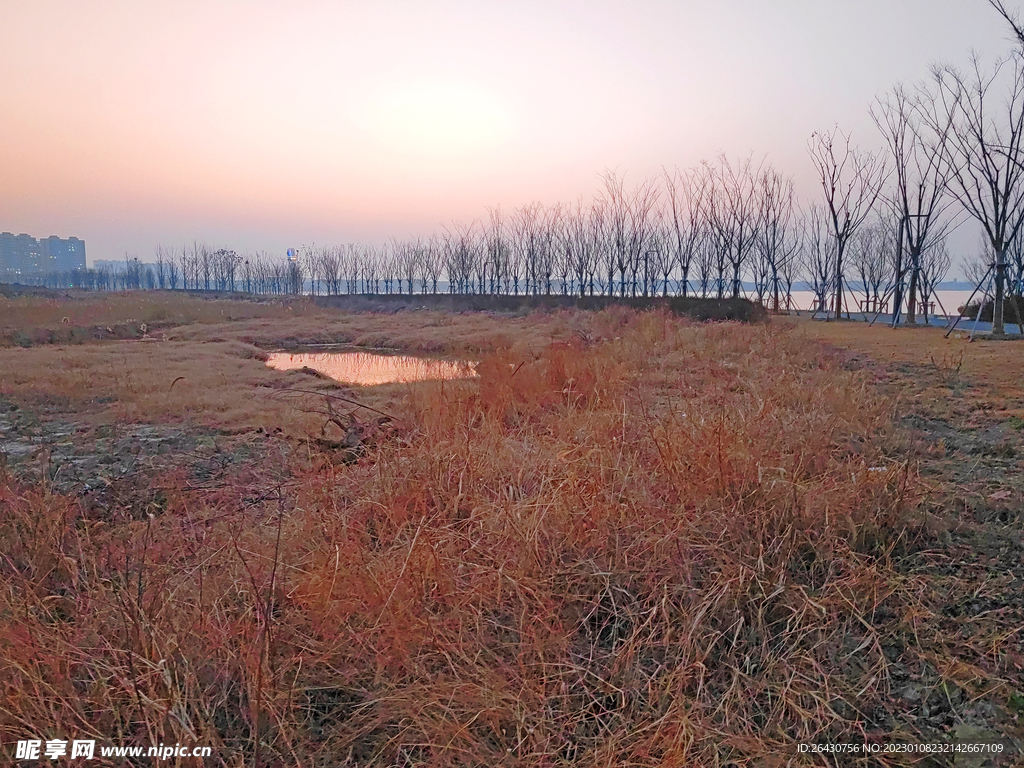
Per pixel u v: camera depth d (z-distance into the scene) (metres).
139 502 3.53
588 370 6.19
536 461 3.47
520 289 36.00
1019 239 12.77
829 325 15.12
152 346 13.84
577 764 1.73
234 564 2.52
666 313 15.66
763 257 23.64
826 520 2.63
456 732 1.76
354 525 2.89
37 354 11.39
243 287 52.03
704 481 2.95
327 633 2.16
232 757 1.71
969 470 3.61
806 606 2.20
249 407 6.46
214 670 2.01
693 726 1.77
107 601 2.21
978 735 1.76
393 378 9.81
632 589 2.44
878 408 4.64
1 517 2.93
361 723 1.89
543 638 2.15
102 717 1.78
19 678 1.85
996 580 2.43
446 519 2.97
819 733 1.82
